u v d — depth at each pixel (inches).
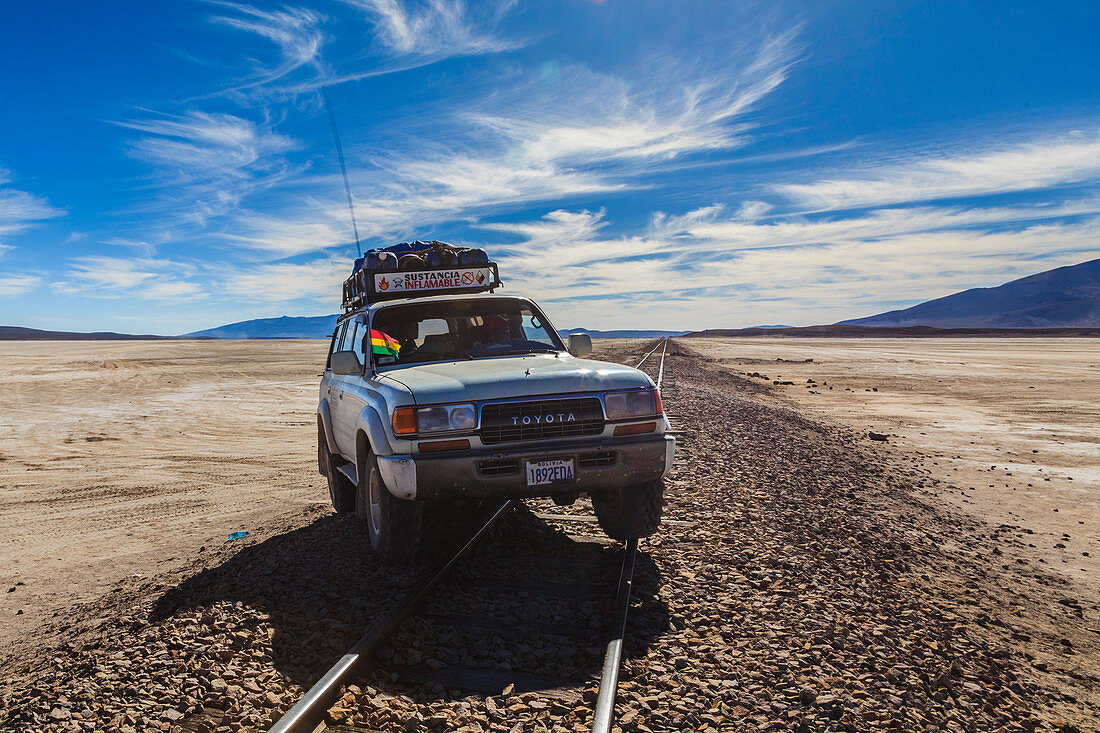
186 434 667.4
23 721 131.3
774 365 1866.4
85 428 709.3
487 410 185.5
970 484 447.8
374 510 211.3
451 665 149.3
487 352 237.9
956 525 328.8
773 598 188.2
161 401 950.4
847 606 187.3
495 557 215.5
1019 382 1279.5
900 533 288.8
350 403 236.7
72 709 134.2
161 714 129.3
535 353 240.5
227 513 356.8
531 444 187.2
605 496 223.8
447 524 252.1
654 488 210.5
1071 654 183.0
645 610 174.9
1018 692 154.3
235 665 147.9
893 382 1304.1
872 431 673.0
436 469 180.9
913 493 398.3
